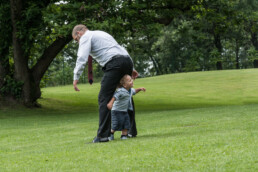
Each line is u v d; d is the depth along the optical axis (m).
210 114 12.47
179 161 3.66
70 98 28.27
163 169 3.37
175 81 41.22
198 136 5.45
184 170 3.26
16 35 19.27
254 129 6.32
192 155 3.92
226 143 4.55
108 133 6.20
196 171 3.19
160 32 20.33
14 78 20.95
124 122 6.64
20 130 11.19
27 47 19.39
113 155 4.34
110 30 16.88
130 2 19.75
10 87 20.86
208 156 3.80
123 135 6.70
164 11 22.06
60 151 5.20
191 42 58.19
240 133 5.57
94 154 4.55
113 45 6.24
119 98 6.52
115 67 6.11
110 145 5.30
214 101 25.25
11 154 5.54
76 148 5.37
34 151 5.60
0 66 21.02
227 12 24.30
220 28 25.08
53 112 20.45
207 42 57.28
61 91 34.09
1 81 20.95
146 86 37.47
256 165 3.29
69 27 16.70
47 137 8.50
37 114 19.19
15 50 20.47
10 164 4.36
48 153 5.11
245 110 13.04
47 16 17.72
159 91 32.69
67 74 52.84
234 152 3.89
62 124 13.04
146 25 19.78
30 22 19.56
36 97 21.59
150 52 23.20
